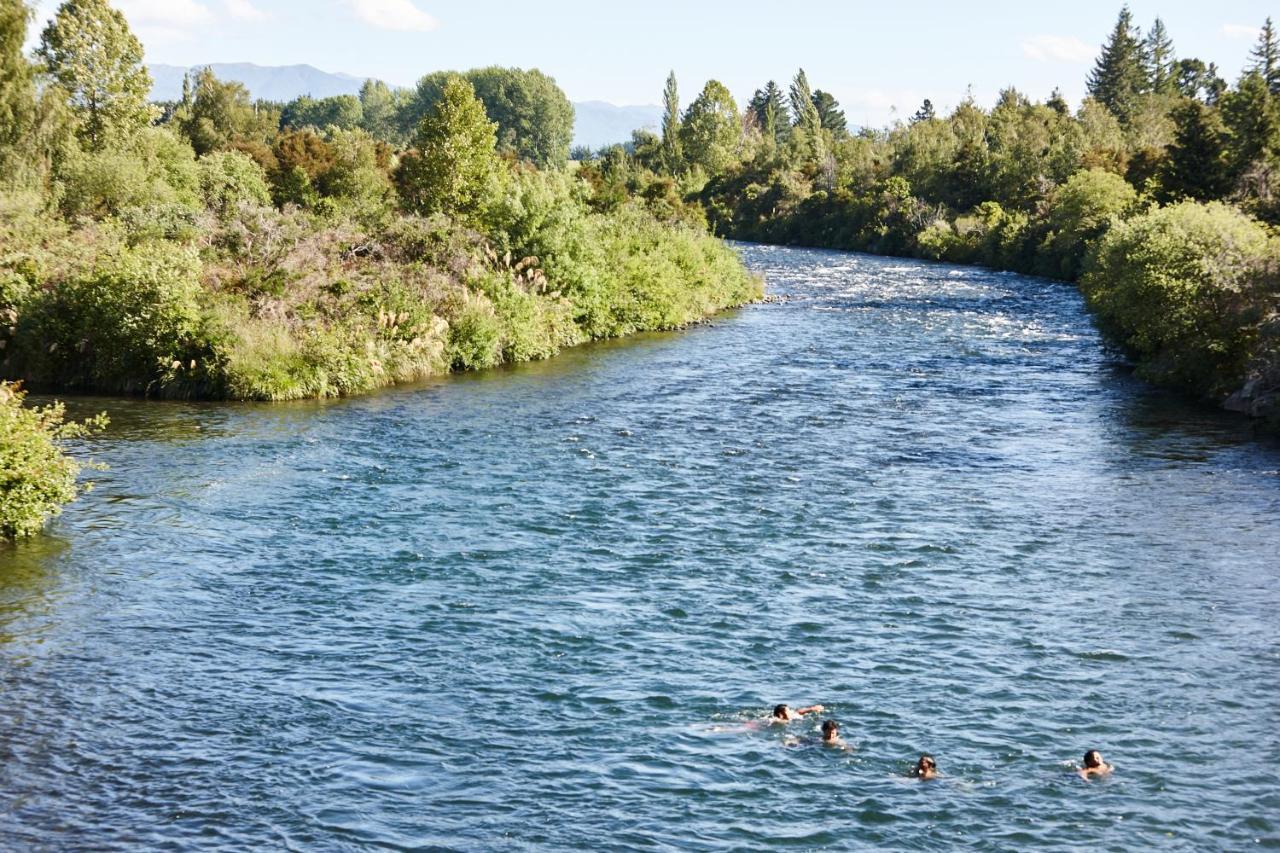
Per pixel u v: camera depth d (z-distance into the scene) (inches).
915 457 1546.5
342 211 2672.2
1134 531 1217.4
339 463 1466.5
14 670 844.0
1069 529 1224.8
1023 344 2623.0
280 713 785.6
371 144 4495.6
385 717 782.5
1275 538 1190.9
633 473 1440.7
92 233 2222.0
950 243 5300.2
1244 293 1916.8
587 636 924.0
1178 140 3823.8
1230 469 1480.1
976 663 879.1
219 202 3041.3
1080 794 692.7
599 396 1978.3
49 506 1167.0
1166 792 695.1
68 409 1763.0
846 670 864.9
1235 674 861.8
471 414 1802.4
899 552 1144.8
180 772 704.4
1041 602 1010.1
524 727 770.8
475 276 2388.0
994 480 1425.9
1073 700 817.5
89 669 849.5
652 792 690.8
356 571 1071.0
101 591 1011.3
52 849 616.4
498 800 679.1
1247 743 755.4
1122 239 2326.5
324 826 647.8
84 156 2910.9
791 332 2842.0
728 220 7091.5
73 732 751.7
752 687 835.4
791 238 6643.7
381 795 682.2
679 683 840.3
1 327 1988.2
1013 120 7229.3
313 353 1962.4
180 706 793.6
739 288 3521.2
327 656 882.1
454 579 1052.5
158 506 1263.5
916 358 2426.2
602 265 2775.6
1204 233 2079.2
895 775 714.2
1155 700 818.2
